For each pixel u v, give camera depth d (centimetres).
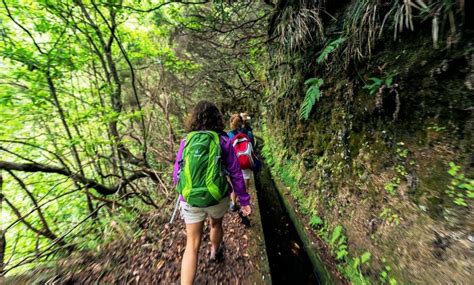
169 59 716
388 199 228
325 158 341
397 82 227
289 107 464
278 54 466
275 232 364
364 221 246
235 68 866
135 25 605
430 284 164
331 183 317
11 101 335
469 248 155
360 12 261
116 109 540
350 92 293
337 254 258
